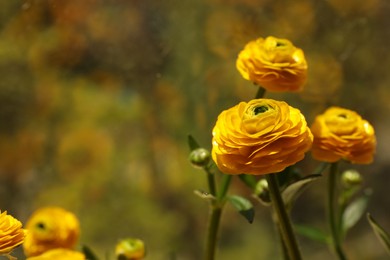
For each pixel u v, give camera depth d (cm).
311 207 327
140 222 305
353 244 329
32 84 289
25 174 306
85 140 307
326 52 259
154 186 307
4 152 302
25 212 304
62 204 305
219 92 269
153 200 308
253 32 249
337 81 263
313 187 322
